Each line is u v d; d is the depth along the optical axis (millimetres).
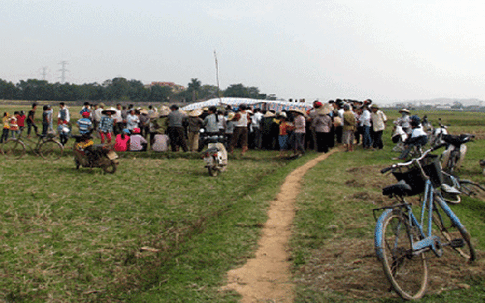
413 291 4070
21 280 4988
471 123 37969
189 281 4617
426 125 22812
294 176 11031
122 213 7793
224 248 5664
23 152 14414
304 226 6531
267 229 6523
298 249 5543
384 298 3975
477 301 3836
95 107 21875
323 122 16391
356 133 19719
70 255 5777
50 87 142000
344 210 7285
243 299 4148
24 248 5926
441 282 4266
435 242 4344
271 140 18750
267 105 26406
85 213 7699
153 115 20141
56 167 12359
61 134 17953
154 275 5051
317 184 9734
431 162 4598
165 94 156375
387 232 4094
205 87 156750
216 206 8414
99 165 11578
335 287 4273
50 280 5043
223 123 17016
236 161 14906
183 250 5742
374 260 4910
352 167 12055
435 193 4793
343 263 4918
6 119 18125
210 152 11516
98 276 5219
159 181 10703
